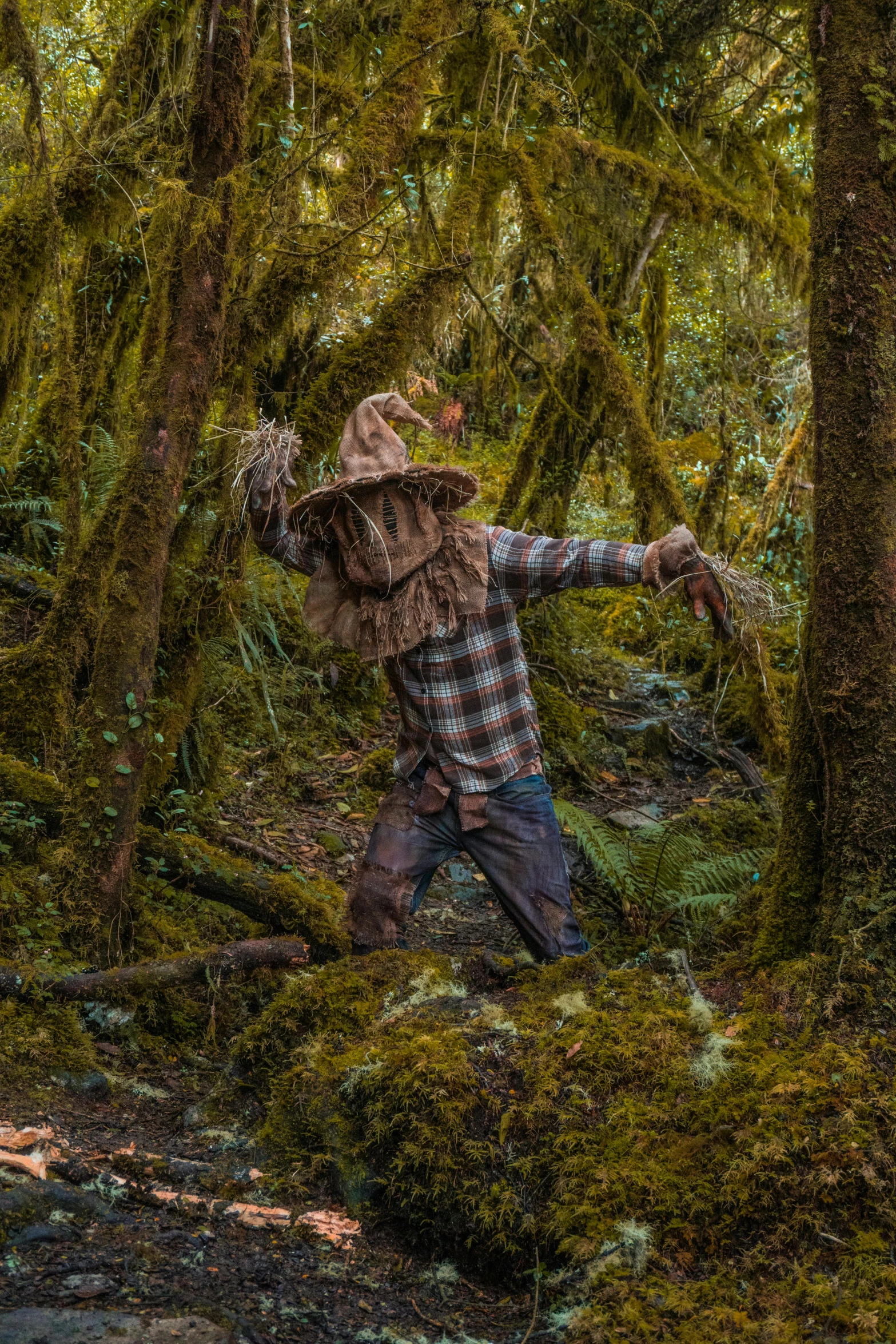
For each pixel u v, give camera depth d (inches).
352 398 160.7
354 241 156.4
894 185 100.0
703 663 320.5
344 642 121.2
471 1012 104.0
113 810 119.4
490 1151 87.8
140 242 177.9
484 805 119.6
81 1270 71.7
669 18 233.8
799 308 337.7
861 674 98.0
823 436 101.8
